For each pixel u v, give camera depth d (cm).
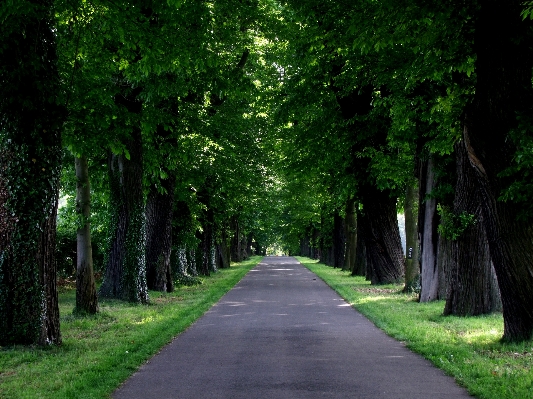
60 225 2827
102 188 2172
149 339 1014
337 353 887
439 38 966
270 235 10731
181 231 2656
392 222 2345
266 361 828
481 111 845
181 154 1809
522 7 788
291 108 2091
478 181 883
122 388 673
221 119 2273
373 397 618
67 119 1030
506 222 853
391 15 944
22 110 924
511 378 667
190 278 2702
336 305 1653
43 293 955
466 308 1274
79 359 833
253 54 2138
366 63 1505
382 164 1931
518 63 812
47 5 945
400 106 1430
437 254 1622
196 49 1229
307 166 2297
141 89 1562
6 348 898
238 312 1488
